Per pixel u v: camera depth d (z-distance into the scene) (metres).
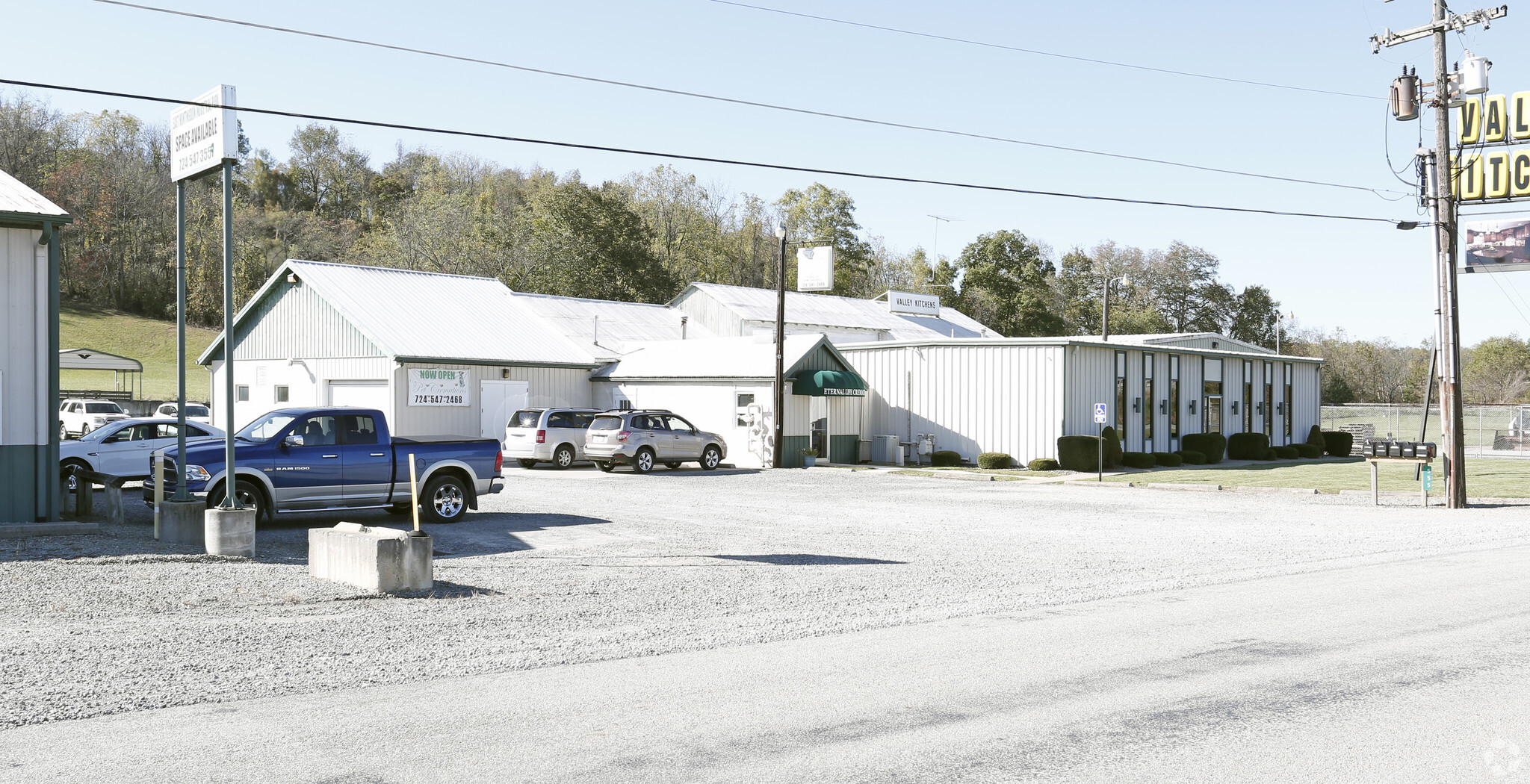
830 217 88.12
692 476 28.48
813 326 50.69
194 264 95.56
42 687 6.71
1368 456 22.67
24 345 14.71
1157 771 5.21
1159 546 15.11
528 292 70.50
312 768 5.23
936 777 5.11
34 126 103.44
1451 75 22.05
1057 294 94.12
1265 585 11.43
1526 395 85.81
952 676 7.18
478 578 11.52
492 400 34.62
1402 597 10.51
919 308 59.91
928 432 35.34
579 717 6.16
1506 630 8.74
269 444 15.52
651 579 11.58
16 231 14.66
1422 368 94.69
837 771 5.21
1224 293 95.12
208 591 10.27
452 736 5.77
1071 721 6.08
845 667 7.46
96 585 10.39
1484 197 43.56
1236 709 6.32
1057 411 32.53
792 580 11.65
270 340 37.34
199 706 6.37
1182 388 39.06
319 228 100.38
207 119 13.29
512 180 109.88
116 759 5.34
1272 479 28.59
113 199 100.19
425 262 71.94
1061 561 13.45
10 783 4.98
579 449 31.30
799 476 28.89
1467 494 24.59
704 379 34.16
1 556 12.07
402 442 16.61
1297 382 46.69
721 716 6.18
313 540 11.45
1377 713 6.23
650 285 74.50
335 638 8.32
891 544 15.16
